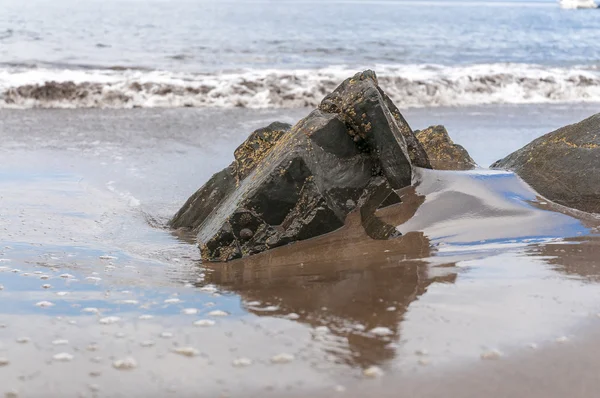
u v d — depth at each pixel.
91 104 15.08
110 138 10.52
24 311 3.71
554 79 18.03
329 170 5.34
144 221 6.29
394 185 5.61
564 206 5.76
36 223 6.02
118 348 3.20
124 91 15.28
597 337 3.27
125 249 5.31
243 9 58.66
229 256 4.89
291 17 48.09
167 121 12.51
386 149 5.54
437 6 87.62
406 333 3.31
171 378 2.88
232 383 2.82
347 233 5.12
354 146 5.56
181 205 6.91
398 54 25.77
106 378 2.89
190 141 10.37
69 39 27.31
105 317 3.62
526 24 47.78
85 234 5.75
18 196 6.98
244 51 25.42
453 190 5.70
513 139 10.62
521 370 2.93
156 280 4.38
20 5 46.66
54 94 14.97
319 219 5.05
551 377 2.88
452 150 7.03
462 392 2.75
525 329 3.36
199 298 3.94
